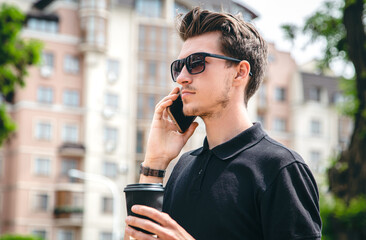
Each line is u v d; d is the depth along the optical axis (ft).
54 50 121.08
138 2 132.36
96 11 123.75
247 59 5.91
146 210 5.26
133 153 126.11
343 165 40.09
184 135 6.43
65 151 118.83
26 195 116.88
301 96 142.51
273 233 5.25
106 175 122.42
